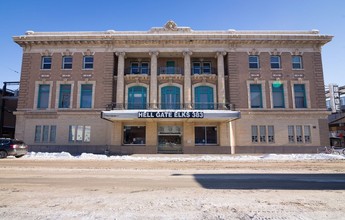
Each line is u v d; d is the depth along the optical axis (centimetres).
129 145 2625
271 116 2662
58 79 2758
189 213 534
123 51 2775
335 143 3953
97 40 2762
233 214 530
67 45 2811
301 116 2672
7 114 3722
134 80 2789
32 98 2731
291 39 2742
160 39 2736
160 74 2758
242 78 2725
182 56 2875
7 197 675
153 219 492
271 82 2727
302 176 1123
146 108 2734
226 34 2739
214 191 777
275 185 892
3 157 1992
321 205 606
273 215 523
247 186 870
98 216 507
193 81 2789
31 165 1512
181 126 2692
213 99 2756
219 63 2753
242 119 2655
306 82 2736
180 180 995
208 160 1962
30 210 547
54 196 690
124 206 585
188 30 2833
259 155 2370
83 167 1437
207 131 2673
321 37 2741
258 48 2784
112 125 2627
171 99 2766
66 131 2661
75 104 2708
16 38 2742
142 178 1042
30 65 2789
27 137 2658
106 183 916
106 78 2744
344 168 1446
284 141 2616
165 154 2508
